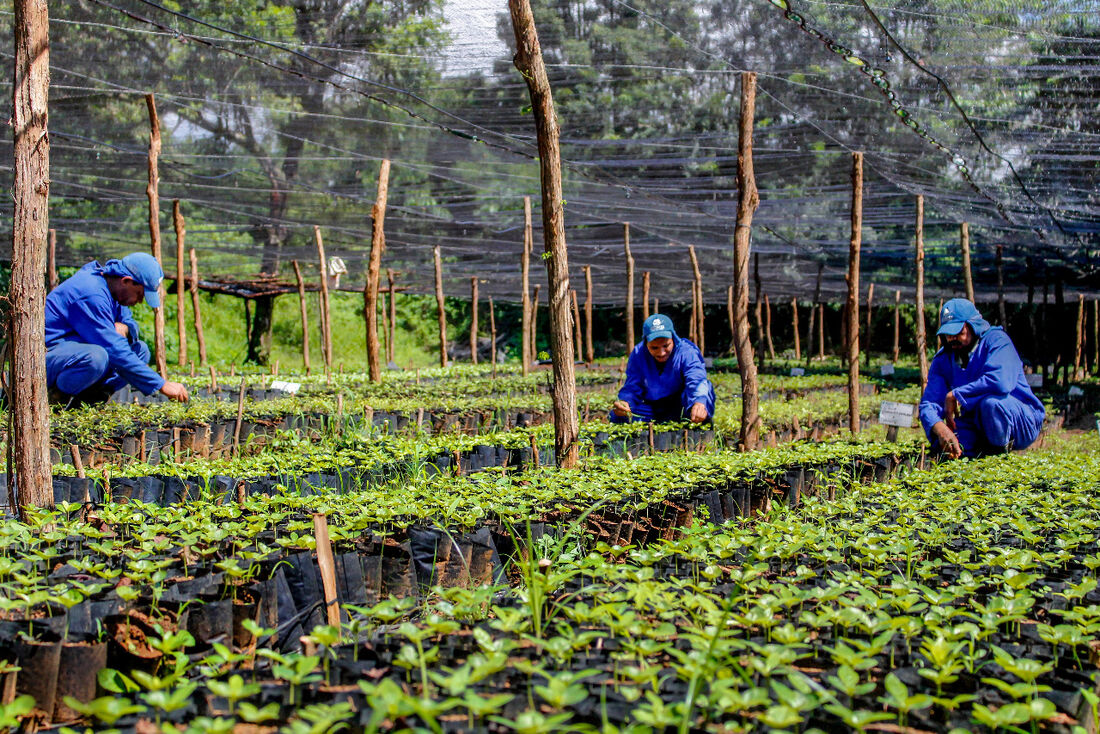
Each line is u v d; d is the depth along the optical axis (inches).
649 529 153.6
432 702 70.2
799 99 339.9
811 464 211.2
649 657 86.7
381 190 421.7
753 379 256.4
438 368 604.7
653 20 277.6
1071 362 910.4
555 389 201.9
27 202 141.3
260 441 263.6
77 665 89.3
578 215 572.7
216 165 439.2
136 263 297.7
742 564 117.0
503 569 134.9
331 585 111.7
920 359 435.2
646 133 388.2
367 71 326.6
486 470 213.6
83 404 281.0
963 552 126.6
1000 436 273.0
